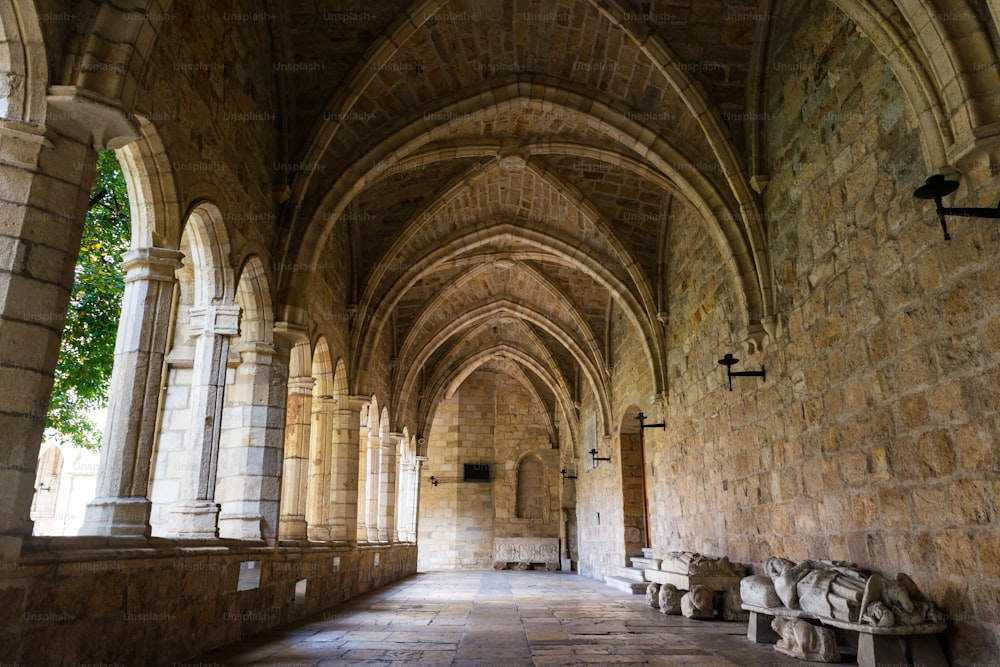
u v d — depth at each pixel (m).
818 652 5.30
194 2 5.46
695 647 6.05
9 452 3.43
